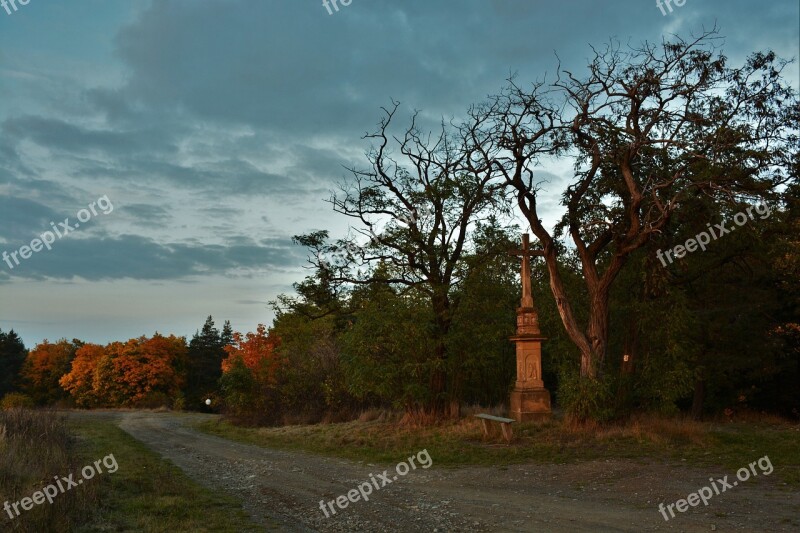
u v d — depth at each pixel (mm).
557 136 20953
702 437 17469
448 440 19656
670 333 20203
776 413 28453
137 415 44469
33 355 81562
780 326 26328
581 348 20391
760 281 25625
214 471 16281
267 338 48438
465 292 24250
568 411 19875
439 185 24203
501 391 30625
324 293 25359
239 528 9844
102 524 9797
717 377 25984
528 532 9266
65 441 19750
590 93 19672
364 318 24266
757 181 19250
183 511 10922
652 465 14484
